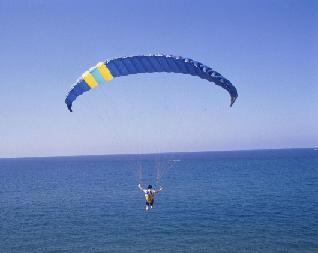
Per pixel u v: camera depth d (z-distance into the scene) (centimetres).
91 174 14050
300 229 3972
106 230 4134
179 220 4544
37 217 4938
